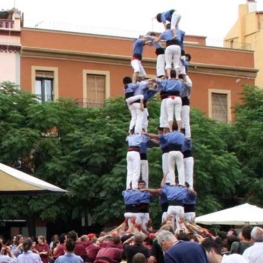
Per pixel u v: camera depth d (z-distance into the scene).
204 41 50.12
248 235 13.91
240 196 39.41
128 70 44.88
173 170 21.52
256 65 54.12
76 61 43.62
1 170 13.37
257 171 39.56
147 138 21.92
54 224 38.56
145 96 22.02
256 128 39.03
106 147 35.59
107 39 44.50
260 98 41.94
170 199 21.09
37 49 42.56
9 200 34.34
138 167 21.80
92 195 35.06
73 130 36.78
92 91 43.94
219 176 35.47
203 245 10.39
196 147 34.88
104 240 19.09
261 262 12.34
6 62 42.03
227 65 47.91
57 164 35.19
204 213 34.44
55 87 43.00
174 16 22.08
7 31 42.09
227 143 39.78
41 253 22.66
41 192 14.09
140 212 21.59
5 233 37.94
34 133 34.91
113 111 37.56
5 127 35.38
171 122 21.61
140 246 14.59
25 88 42.34
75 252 18.09
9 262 13.96
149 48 45.59
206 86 47.19
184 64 22.27
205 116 40.84
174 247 10.18
